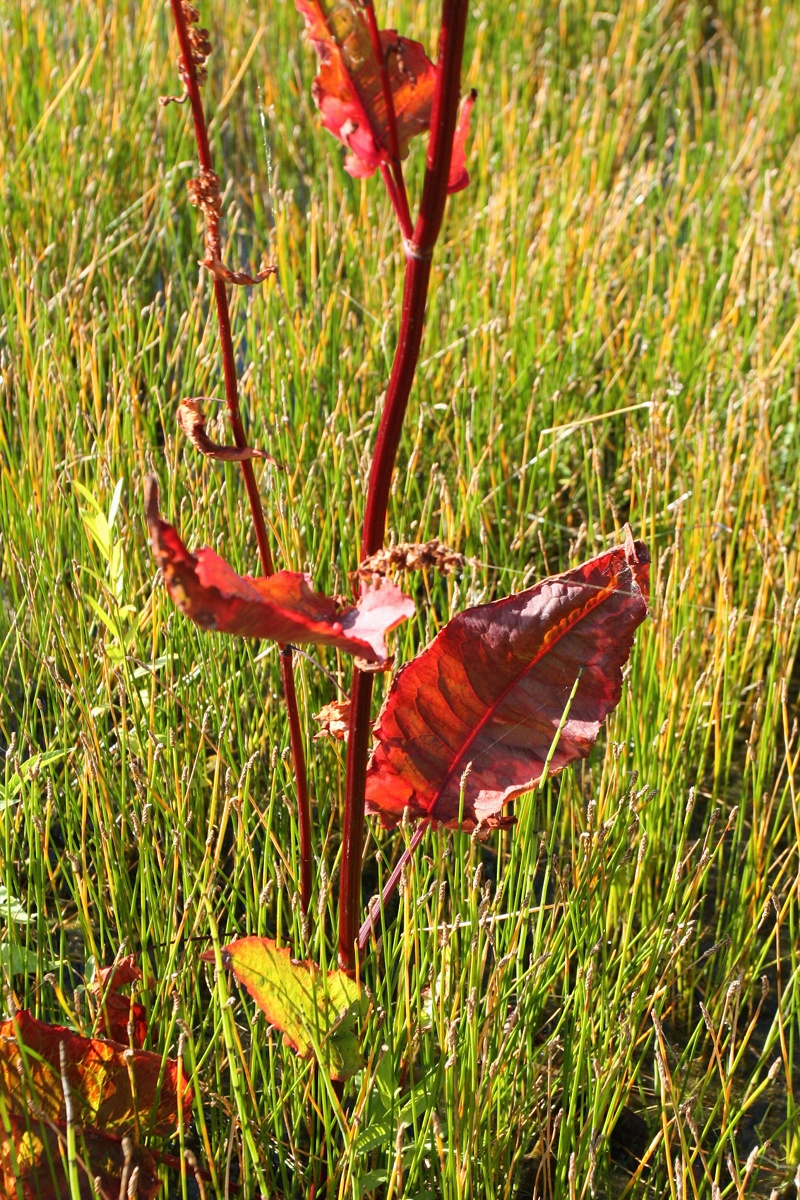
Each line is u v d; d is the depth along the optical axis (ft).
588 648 3.34
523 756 3.39
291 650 3.28
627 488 5.60
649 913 4.00
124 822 3.77
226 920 3.88
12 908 3.61
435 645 3.33
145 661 4.15
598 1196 3.57
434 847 3.75
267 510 4.56
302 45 8.92
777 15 10.64
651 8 10.66
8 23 7.79
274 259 6.00
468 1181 3.30
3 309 5.55
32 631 4.27
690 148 8.52
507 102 8.61
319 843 4.06
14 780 3.74
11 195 6.41
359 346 5.84
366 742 3.17
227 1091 3.57
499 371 5.75
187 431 3.15
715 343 6.03
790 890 3.89
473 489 4.73
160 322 5.22
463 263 6.37
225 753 3.98
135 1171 3.00
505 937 3.77
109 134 7.21
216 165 7.50
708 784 4.58
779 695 4.25
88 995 3.42
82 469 4.63
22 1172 3.19
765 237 6.54
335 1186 3.40
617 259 6.98
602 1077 3.43
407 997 3.40
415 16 9.02
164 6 8.76
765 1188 3.65
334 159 7.59
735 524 5.12
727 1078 3.46
